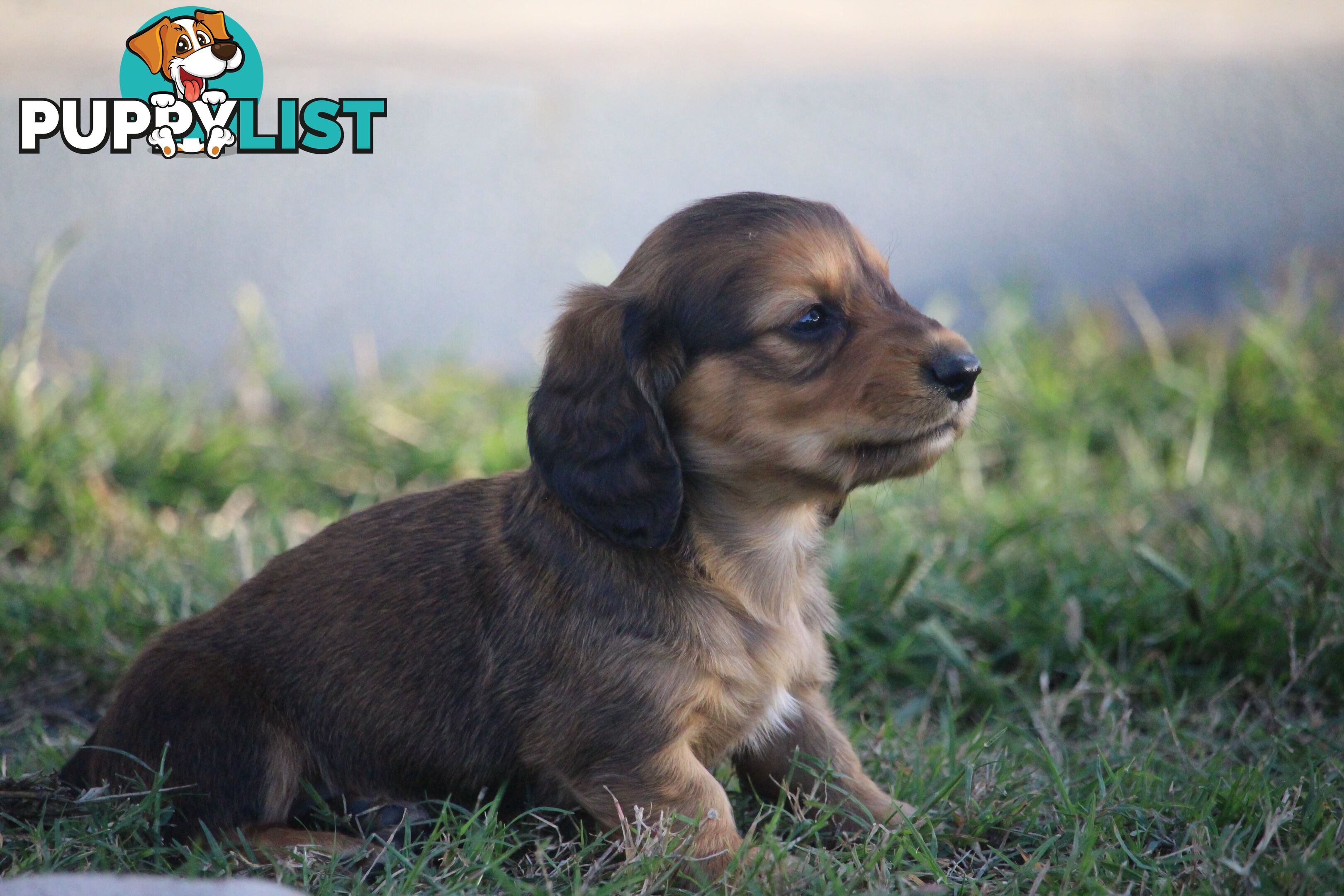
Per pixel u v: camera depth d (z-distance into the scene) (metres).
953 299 11.46
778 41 12.78
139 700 4.71
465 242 11.09
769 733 4.88
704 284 4.50
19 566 7.77
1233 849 4.23
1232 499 7.71
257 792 4.63
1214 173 11.45
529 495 4.75
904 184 11.42
